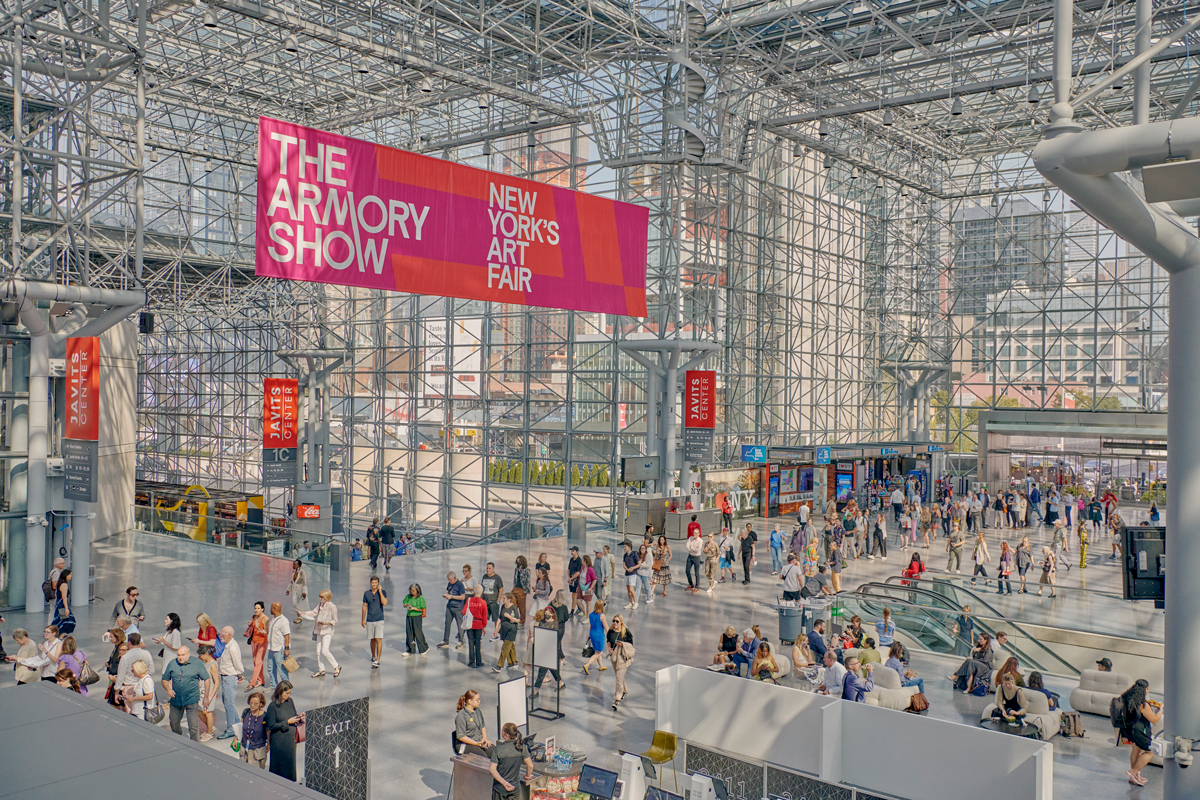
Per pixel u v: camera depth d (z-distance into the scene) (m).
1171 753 7.70
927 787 10.60
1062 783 11.63
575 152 37.75
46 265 25.19
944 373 49.06
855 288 48.38
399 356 45.06
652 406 33.75
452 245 16.66
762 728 11.97
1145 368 43.81
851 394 48.22
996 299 48.19
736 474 35.34
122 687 11.34
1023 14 26.88
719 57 31.92
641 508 30.30
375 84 34.94
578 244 18.83
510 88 27.81
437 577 23.75
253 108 37.88
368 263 15.39
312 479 43.28
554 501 39.00
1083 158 6.87
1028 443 45.16
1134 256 44.03
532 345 39.78
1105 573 26.61
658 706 12.55
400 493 45.00
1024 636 18.89
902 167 47.12
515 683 10.84
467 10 28.19
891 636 17.19
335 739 9.81
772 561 26.09
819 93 34.19
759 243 41.28
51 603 19.59
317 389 45.09
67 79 19.59
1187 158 6.57
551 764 10.38
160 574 23.47
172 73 32.31
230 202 43.12
